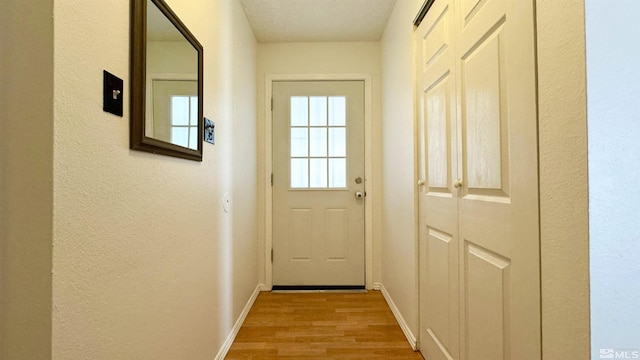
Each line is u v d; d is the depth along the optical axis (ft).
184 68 3.94
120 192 2.70
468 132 3.90
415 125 5.88
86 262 2.31
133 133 2.84
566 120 2.27
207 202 4.82
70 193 2.16
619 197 2.10
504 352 3.12
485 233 3.47
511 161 2.95
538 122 2.57
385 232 8.41
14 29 2.05
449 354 4.45
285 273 9.12
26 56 2.04
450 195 4.42
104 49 2.48
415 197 5.82
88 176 2.32
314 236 9.11
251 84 8.20
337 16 7.82
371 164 9.05
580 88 2.14
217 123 5.32
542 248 2.53
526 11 2.70
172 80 3.60
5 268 2.06
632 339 2.10
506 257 3.08
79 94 2.23
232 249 6.19
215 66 5.25
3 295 2.06
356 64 9.14
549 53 2.43
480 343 3.60
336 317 7.18
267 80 9.09
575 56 2.17
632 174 2.11
